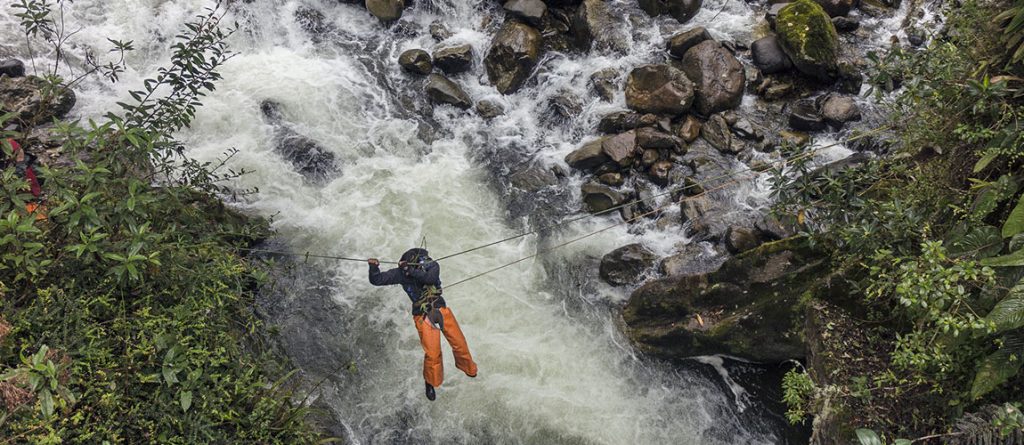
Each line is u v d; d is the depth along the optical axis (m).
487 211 7.48
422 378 6.09
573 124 8.12
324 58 8.66
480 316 6.56
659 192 7.40
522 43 8.43
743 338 5.91
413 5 9.14
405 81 8.54
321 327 6.33
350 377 6.07
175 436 4.52
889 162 5.87
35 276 4.67
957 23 5.74
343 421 5.76
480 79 8.62
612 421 5.88
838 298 5.50
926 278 4.10
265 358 5.50
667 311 6.35
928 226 4.80
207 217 6.33
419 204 7.43
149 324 4.77
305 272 6.66
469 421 5.85
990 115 4.96
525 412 5.90
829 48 7.85
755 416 5.88
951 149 5.23
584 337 6.48
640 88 7.96
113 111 7.57
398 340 6.34
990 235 4.45
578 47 8.77
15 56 7.80
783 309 5.73
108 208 4.75
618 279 6.78
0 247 4.57
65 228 4.80
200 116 7.70
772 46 8.12
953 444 4.17
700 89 7.81
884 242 5.00
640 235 7.16
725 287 6.09
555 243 7.19
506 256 7.05
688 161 7.54
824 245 5.74
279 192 7.33
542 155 7.95
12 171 4.62
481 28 9.00
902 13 8.68
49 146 6.66
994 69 5.23
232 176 6.84
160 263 4.75
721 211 7.05
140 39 8.41
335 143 7.82
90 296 4.82
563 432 5.79
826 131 7.65
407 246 7.01
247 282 6.05
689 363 6.29
